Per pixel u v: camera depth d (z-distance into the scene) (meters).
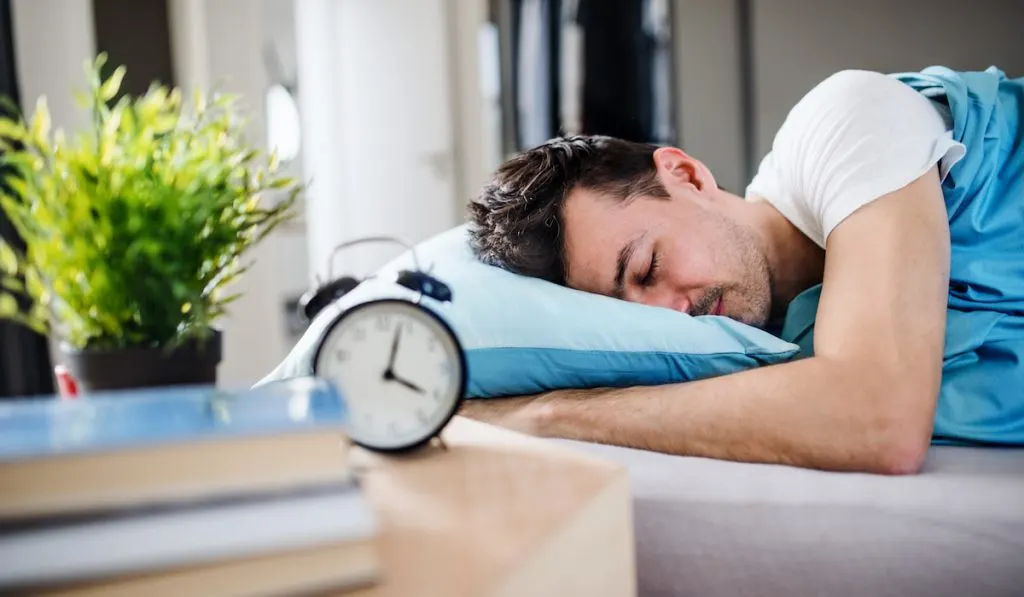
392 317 0.62
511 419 0.97
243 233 0.68
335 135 2.89
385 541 0.44
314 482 0.41
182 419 0.43
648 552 0.77
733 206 1.17
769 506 0.75
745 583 0.75
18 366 1.86
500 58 3.12
